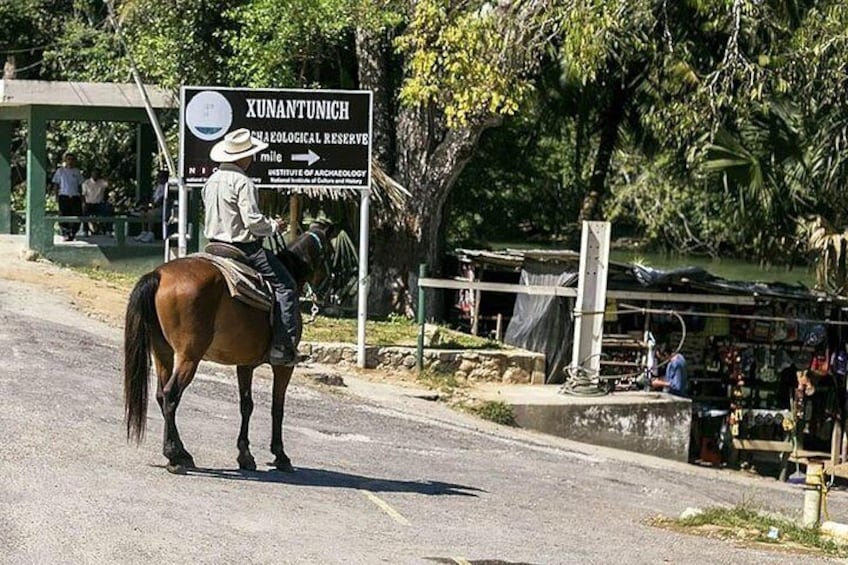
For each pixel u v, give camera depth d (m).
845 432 22.11
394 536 9.86
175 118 26.58
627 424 19.50
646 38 22.55
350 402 17.61
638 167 39.91
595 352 20.52
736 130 26.50
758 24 20.16
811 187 25.70
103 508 9.61
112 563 8.23
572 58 18.81
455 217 35.22
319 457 13.55
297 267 11.94
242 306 11.13
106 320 20.22
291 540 9.27
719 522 12.50
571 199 38.19
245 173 11.60
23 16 35.97
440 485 12.86
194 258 11.12
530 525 11.16
